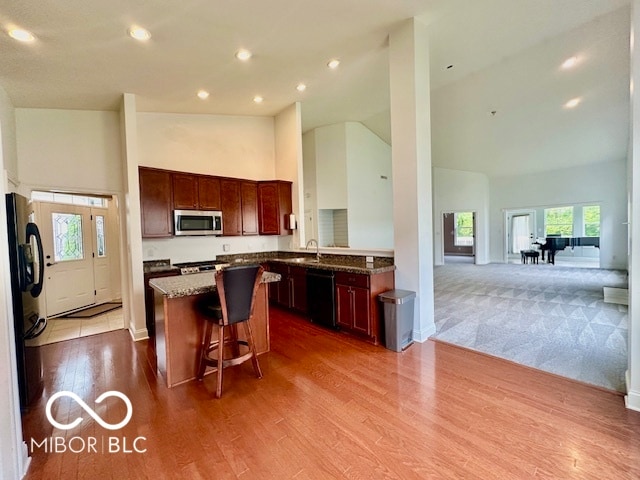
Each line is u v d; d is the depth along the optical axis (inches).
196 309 104.8
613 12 118.5
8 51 104.5
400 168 130.4
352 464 64.1
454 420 77.2
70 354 128.9
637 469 60.1
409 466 62.9
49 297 190.1
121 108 154.3
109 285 234.4
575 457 63.7
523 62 156.9
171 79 139.3
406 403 85.3
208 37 111.3
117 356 126.4
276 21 107.0
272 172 220.5
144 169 156.6
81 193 155.4
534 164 349.4
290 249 211.0
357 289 134.2
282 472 62.5
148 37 106.5
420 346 125.8
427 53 124.8
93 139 156.0
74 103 146.3
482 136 280.7
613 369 100.1
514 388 91.3
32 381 95.1
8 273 63.0
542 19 121.5
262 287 122.3
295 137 198.4
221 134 200.7
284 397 90.3
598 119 230.7
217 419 80.8
